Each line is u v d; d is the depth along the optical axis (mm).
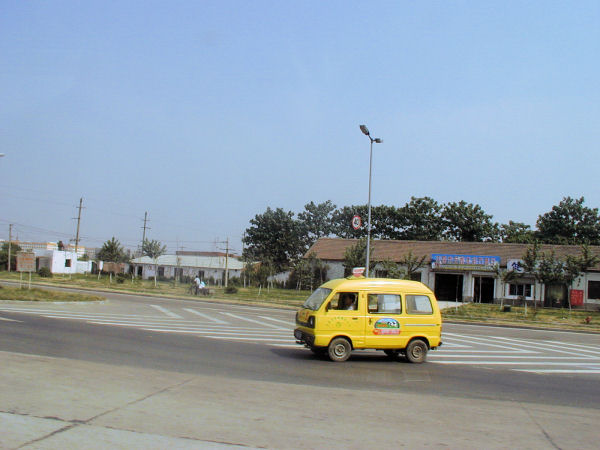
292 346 15891
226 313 27656
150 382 8578
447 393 9859
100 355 11977
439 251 51375
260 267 60969
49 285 45406
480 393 10062
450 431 6609
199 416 6523
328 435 6078
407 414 7391
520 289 45469
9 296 27172
